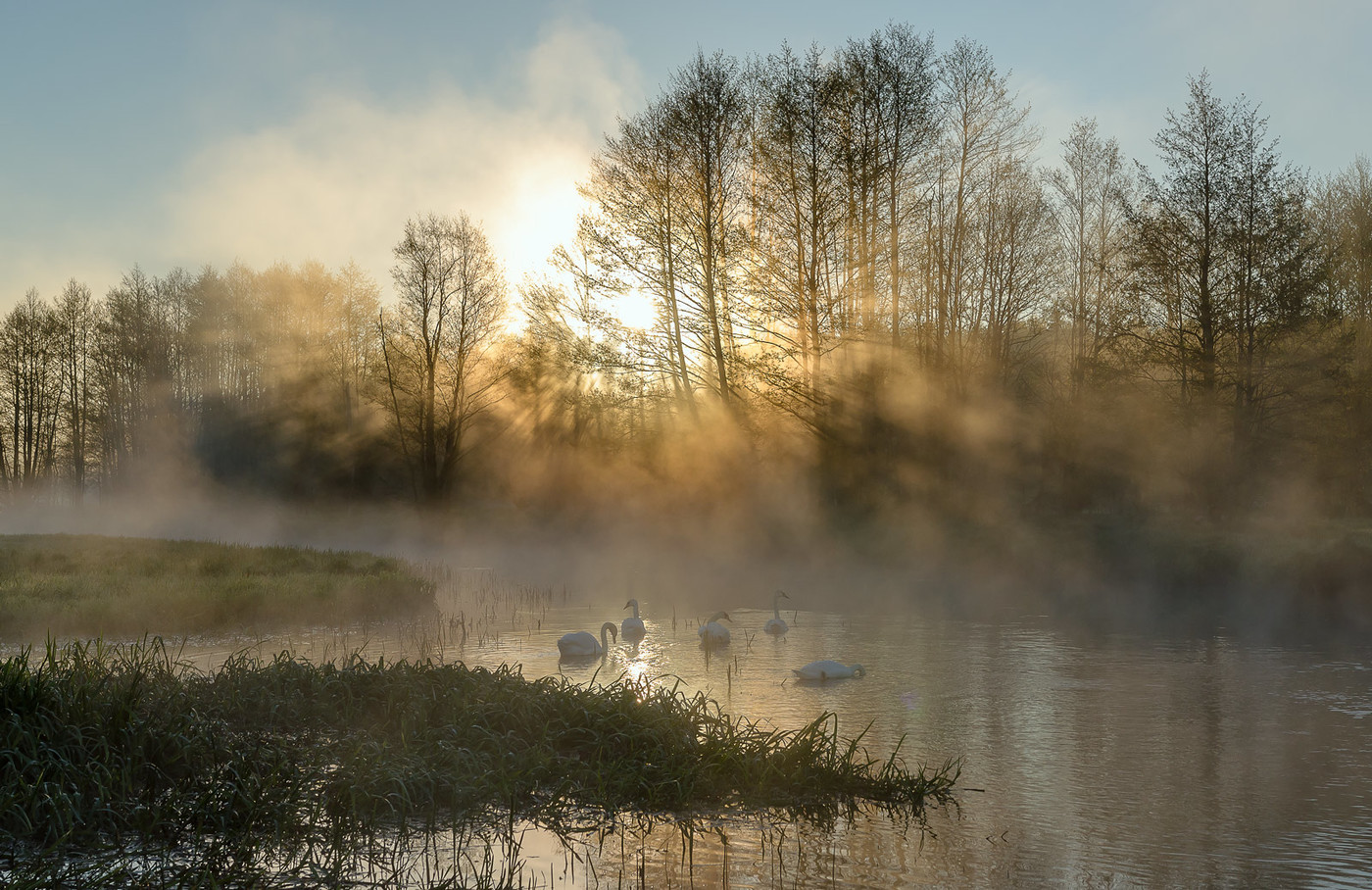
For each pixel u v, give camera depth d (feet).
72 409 225.35
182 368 205.36
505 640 55.72
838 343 101.45
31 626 52.85
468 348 154.81
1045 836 23.45
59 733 24.17
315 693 30.91
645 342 104.88
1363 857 22.06
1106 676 44.09
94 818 21.49
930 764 29.96
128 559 84.58
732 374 104.47
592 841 22.57
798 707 37.70
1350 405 103.96
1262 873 21.08
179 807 22.44
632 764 26.78
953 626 61.41
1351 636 56.54
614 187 105.60
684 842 22.68
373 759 25.14
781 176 101.09
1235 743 32.48
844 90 98.99
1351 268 120.98
